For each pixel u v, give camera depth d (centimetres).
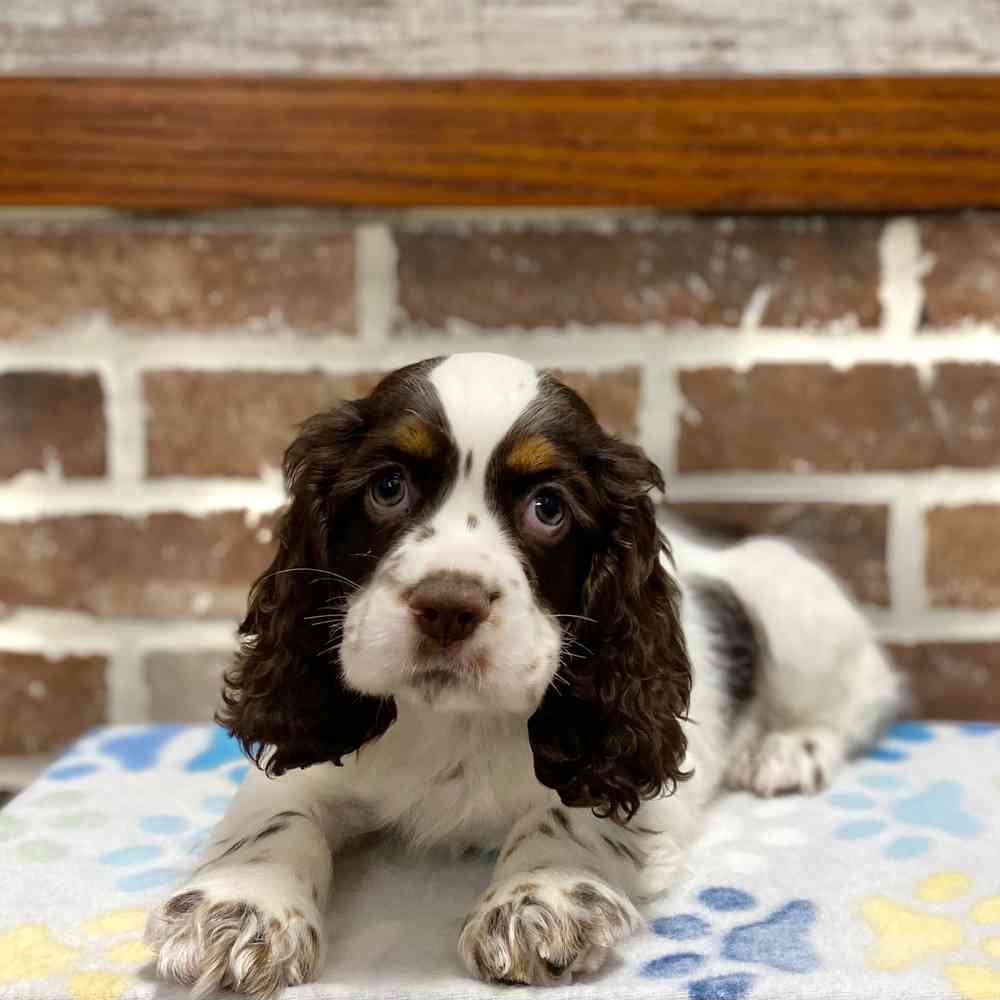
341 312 49
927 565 50
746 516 50
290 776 35
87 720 50
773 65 49
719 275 49
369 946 29
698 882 32
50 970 27
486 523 31
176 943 27
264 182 48
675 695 34
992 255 49
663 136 48
